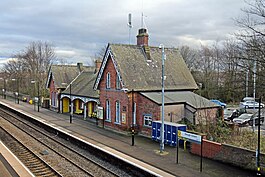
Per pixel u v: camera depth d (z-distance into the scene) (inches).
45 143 948.0
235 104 1793.8
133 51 1218.0
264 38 552.4
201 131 920.9
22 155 799.7
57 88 1726.1
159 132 950.4
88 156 797.9
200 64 2736.2
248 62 589.6
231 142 823.1
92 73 1678.2
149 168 669.3
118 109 1154.0
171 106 1032.8
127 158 751.1
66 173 641.0
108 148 855.1
